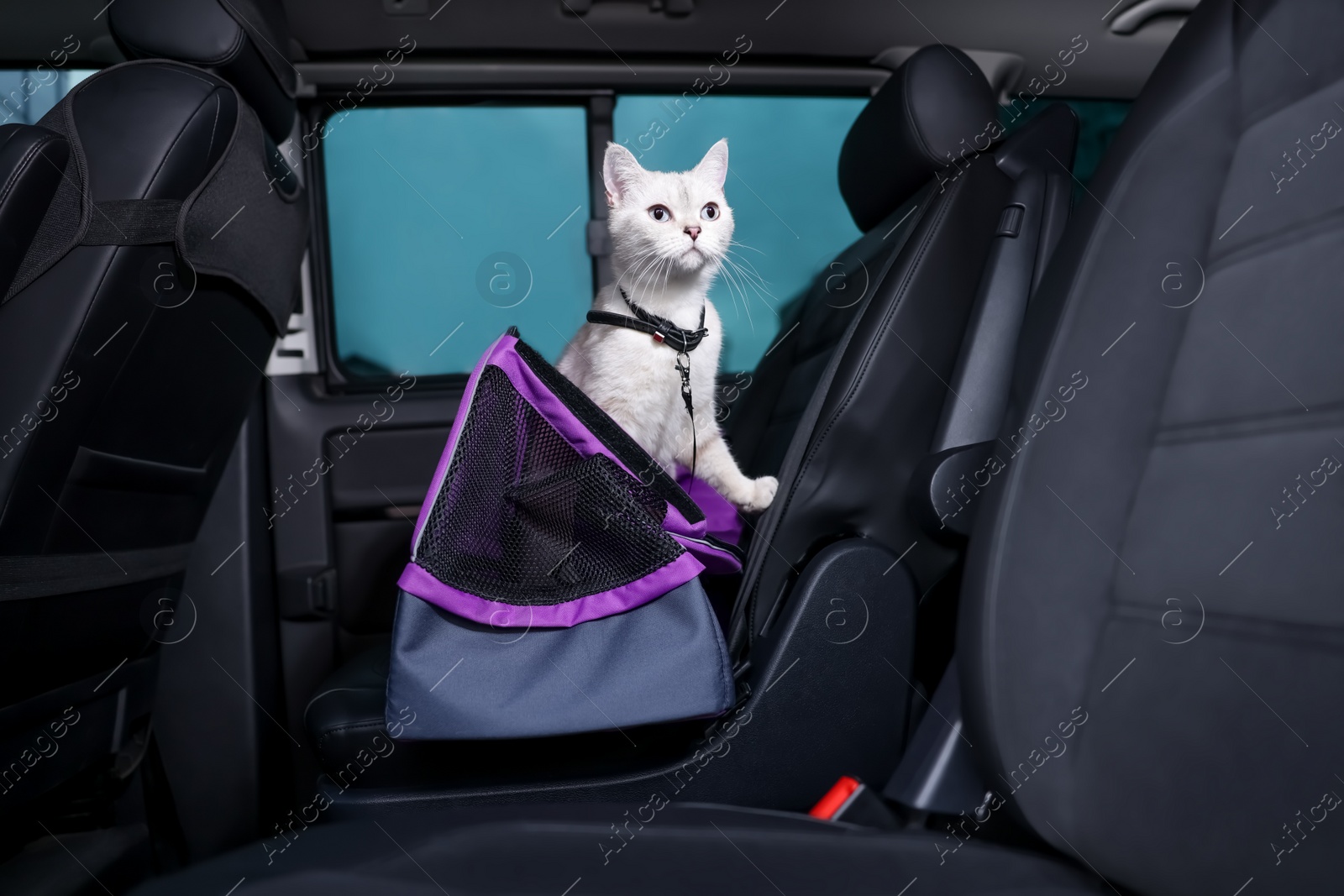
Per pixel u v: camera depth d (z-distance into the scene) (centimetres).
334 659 172
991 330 108
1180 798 56
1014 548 69
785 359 162
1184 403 64
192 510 126
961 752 80
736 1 169
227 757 142
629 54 186
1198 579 58
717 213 166
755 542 109
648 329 150
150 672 123
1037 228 112
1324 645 49
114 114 88
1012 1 171
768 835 55
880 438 108
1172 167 71
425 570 83
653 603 87
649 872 47
